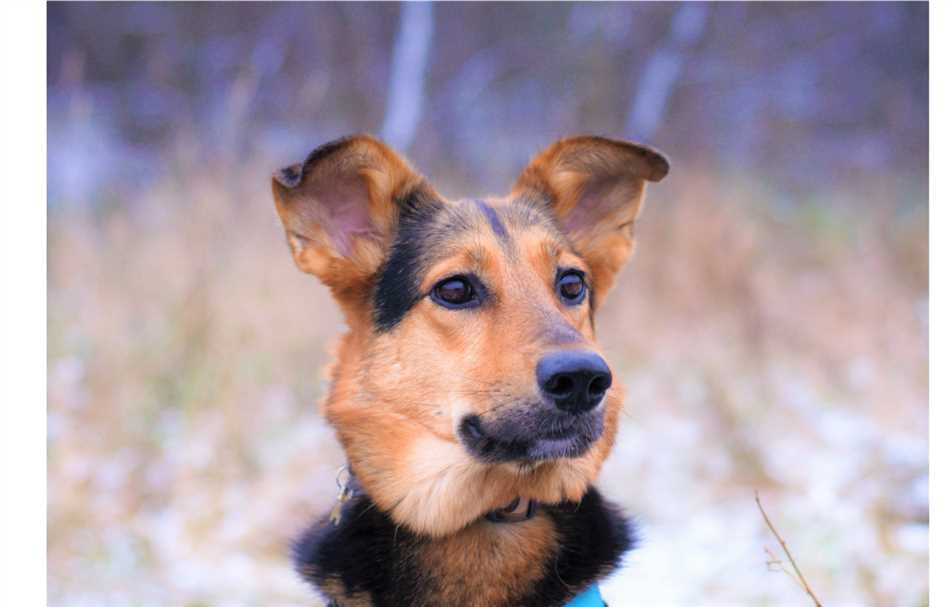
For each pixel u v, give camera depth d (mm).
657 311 14398
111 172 17516
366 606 5117
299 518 9148
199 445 10398
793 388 12781
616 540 5410
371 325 5453
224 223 12250
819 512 9273
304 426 11375
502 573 5160
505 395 4875
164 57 19438
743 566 8719
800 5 23594
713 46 22797
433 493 5094
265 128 17844
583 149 5953
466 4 22047
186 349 11289
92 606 8039
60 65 19719
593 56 21375
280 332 12055
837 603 8125
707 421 11555
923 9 23797
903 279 15680
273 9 19891
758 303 14273
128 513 9406
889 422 11664
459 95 20938
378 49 19797
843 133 22844
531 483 5113
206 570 8656
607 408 5340
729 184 17484
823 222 17797
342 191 5555
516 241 5410
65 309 12148
